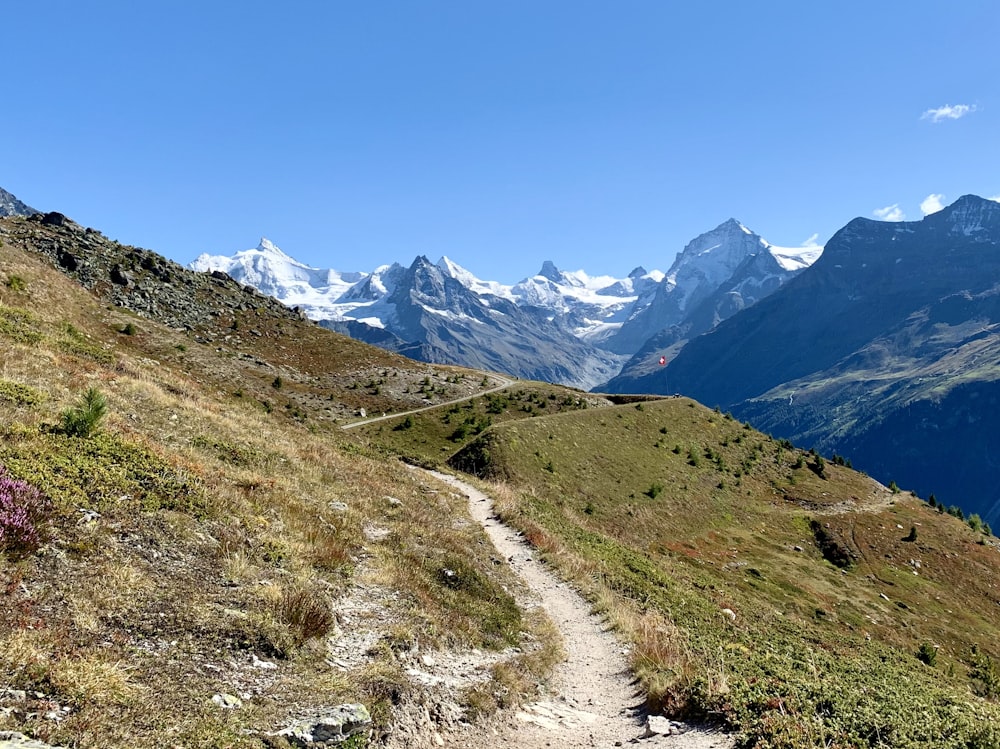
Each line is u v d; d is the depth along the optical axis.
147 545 13.04
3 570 9.84
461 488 46.88
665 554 66.75
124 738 7.34
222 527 15.67
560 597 24.22
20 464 13.22
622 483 82.50
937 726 12.27
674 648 17.27
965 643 69.69
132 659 9.27
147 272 109.81
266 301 132.75
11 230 97.94
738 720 11.59
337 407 92.12
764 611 45.88
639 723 13.04
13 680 7.59
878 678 21.98
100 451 16.44
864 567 86.31
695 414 127.12
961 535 108.19
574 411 106.06
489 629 18.06
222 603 12.12
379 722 10.06
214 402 37.84
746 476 108.50
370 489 30.66
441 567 21.67
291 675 10.77
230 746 7.89
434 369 131.25
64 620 9.40
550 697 14.70
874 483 132.75
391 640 13.79
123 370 34.06
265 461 26.36
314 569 16.42
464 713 11.87
